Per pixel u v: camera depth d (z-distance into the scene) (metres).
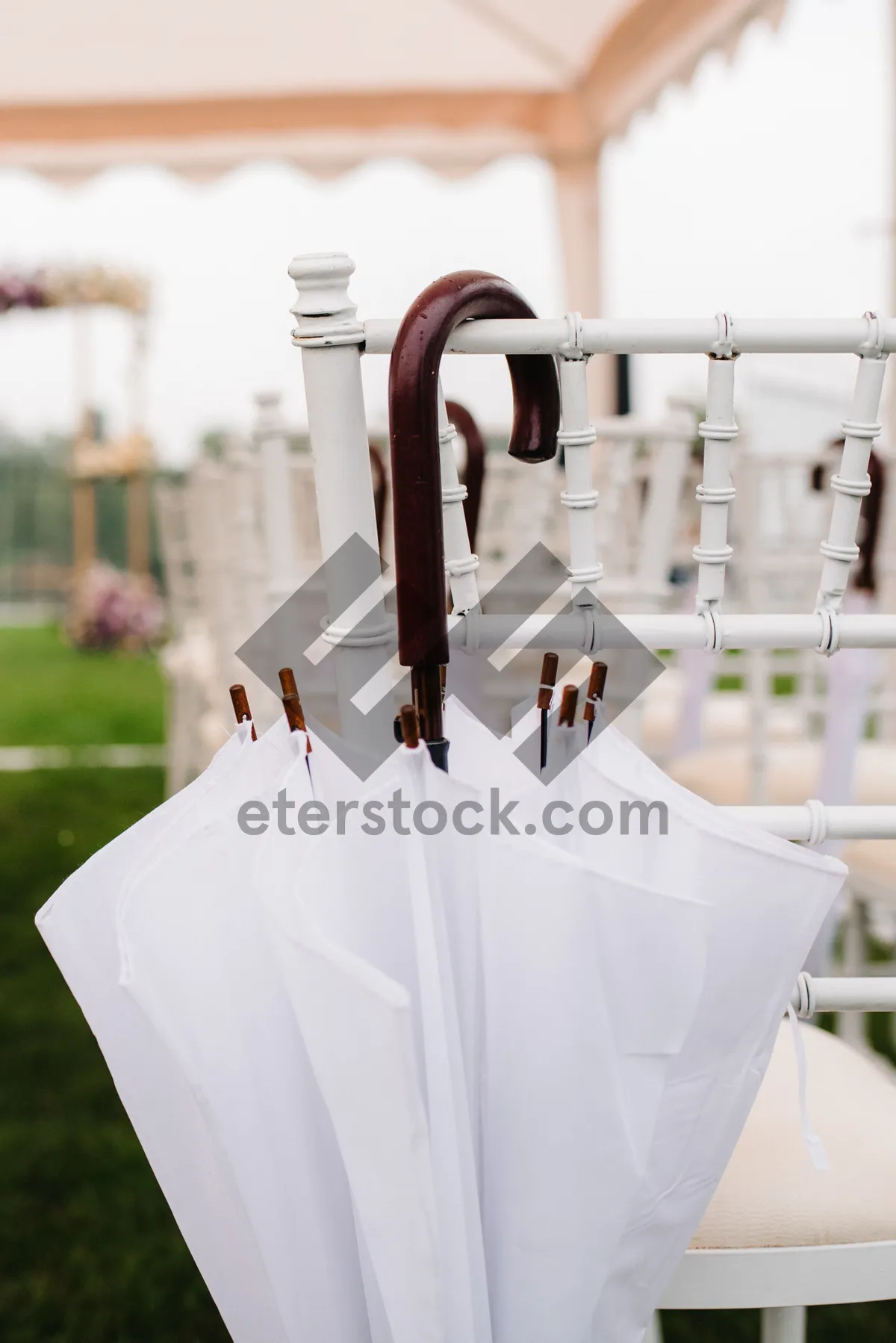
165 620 8.70
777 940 0.63
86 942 0.62
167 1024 0.55
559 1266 0.62
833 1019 2.20
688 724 1.83
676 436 1.23
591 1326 0.65
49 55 3.44
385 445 1.65
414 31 3.37
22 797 3.89
